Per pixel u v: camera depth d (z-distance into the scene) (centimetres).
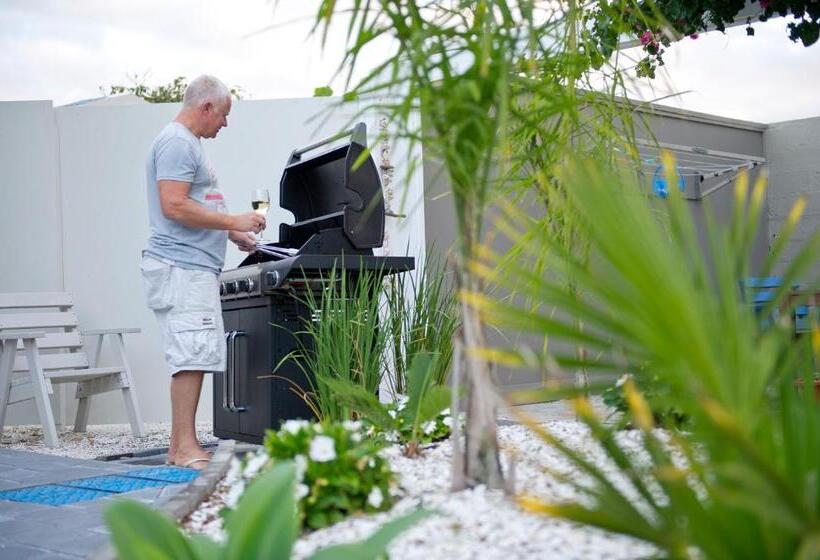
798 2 545
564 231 243
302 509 216
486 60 177
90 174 680
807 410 131
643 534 127
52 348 605
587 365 129
